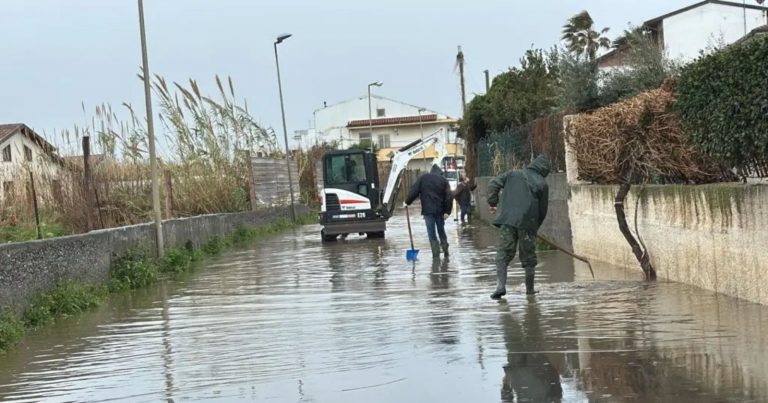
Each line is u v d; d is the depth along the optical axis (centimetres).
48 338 1029
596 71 2200
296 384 712
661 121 1238
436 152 2552
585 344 800
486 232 2434
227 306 1202
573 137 1620
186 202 2659
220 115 2991
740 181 1073
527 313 987
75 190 1859
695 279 1080
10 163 1998
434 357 784
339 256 1945
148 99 1844
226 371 775
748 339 772
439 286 1286
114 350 916
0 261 1082
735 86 901
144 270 1567
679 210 1120
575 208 1614
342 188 2481
